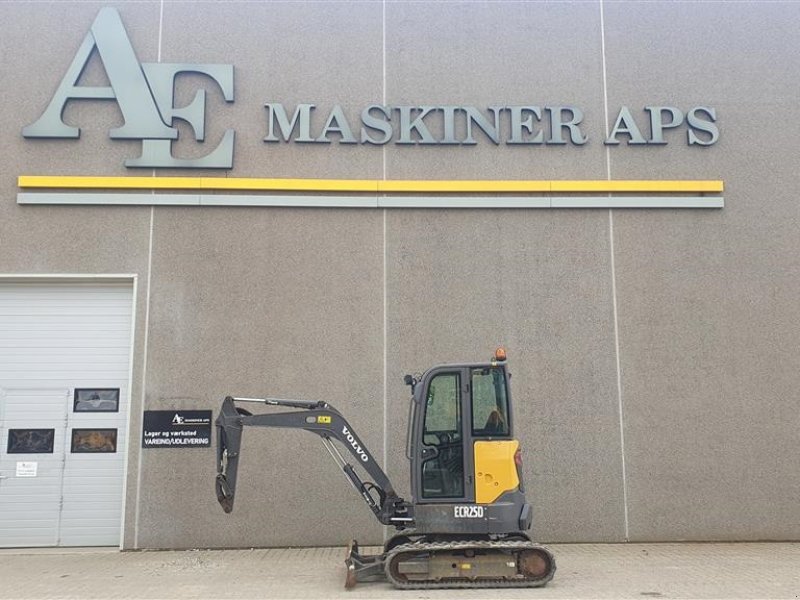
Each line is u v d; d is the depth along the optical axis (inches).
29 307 396.8
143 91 405.7
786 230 414.9
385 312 396.2
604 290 404.8
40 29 409.1
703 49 430.6
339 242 400.8
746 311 406.6
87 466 386.6
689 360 401.1
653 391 397.4
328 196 403.2
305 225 401.4
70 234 393.1
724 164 420.2
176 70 409.4
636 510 387.5
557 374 396.5
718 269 409.7
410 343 394.0
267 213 401.1
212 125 408.8
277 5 421.4
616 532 385.4
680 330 403.5
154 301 390.3
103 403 391.9
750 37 432.8
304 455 382.0
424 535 300.2
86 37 408.5
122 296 399.9
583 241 408.5
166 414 381.7
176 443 379.2
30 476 383.9
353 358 391.2
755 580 297.7
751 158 420.8
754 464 394.0
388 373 390.6
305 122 409.1
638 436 393.4
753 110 425.7
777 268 411.2
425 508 288.2
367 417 386.3
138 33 413.1
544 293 402.9
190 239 396.2
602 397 395.5
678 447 393.4
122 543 370.6
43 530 379.9
